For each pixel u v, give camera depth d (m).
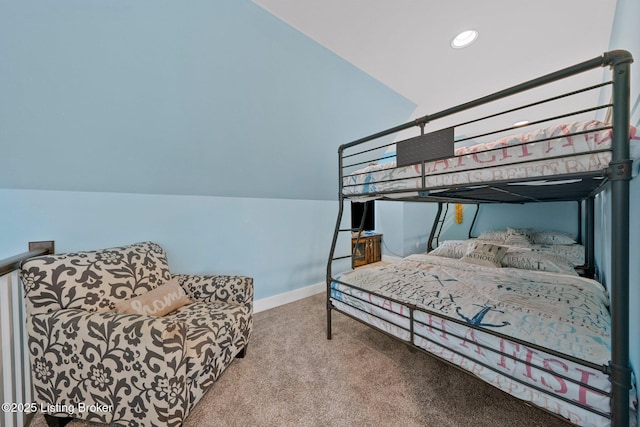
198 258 2.23
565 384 0.89
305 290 3.00
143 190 1.92
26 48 1.04
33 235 1.59
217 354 1.34
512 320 1.16
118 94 1.31
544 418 1.19
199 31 1.24
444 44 1.54
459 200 2.46
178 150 1.75
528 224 3.68
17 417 1.18
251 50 1.41
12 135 1.27
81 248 1.72
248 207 2.52
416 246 4.62
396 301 1.48
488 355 1.09
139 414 1.06
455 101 2.30
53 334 1.12
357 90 1.99
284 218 2.80
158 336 1.04
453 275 1.92
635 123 0.96
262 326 2.19
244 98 1.64
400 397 1.34
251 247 2.55
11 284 1.18
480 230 4.12
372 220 4.50
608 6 1.27
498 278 1.84
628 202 0.77
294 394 1.37
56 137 1.36
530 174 1.03
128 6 1.06
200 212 2.23
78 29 1.05
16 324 1.21
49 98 1.21
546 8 1.28
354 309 1.75
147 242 1.83
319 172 2.68
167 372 1.04
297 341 1.92
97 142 1.47
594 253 2.66
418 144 1.35
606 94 1.89
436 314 1.29
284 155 2.23
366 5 1.23
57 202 1.65
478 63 1.74
